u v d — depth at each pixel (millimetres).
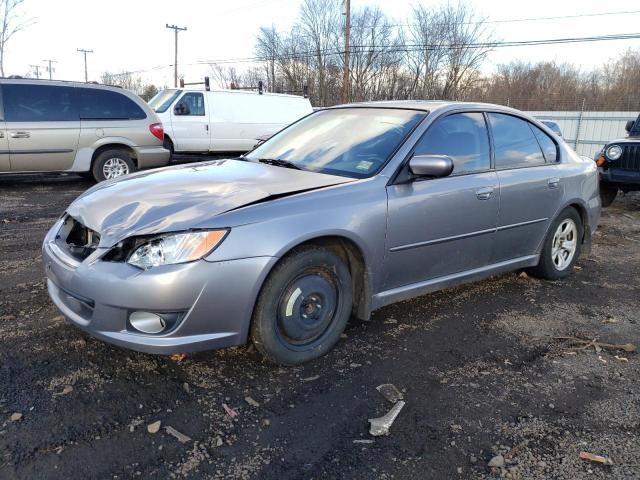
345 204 3184
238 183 3283
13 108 8617
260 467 2307
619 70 35938
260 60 43625
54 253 3104
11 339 3334
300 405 2775
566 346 3615
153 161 9945
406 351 3432
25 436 2424
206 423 2592
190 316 2713
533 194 4352
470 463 2389
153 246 2699
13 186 9570
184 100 13211
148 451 2373
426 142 3695
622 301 4547
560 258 4926
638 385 3123
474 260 4055
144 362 3113
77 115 9102
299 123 4559
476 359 3369
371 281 3395
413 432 2592
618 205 9945
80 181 10344
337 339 3350
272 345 2994
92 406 2674
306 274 3088
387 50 38562
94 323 2797
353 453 2422
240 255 2770
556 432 2635
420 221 3539
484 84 40562
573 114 23766
